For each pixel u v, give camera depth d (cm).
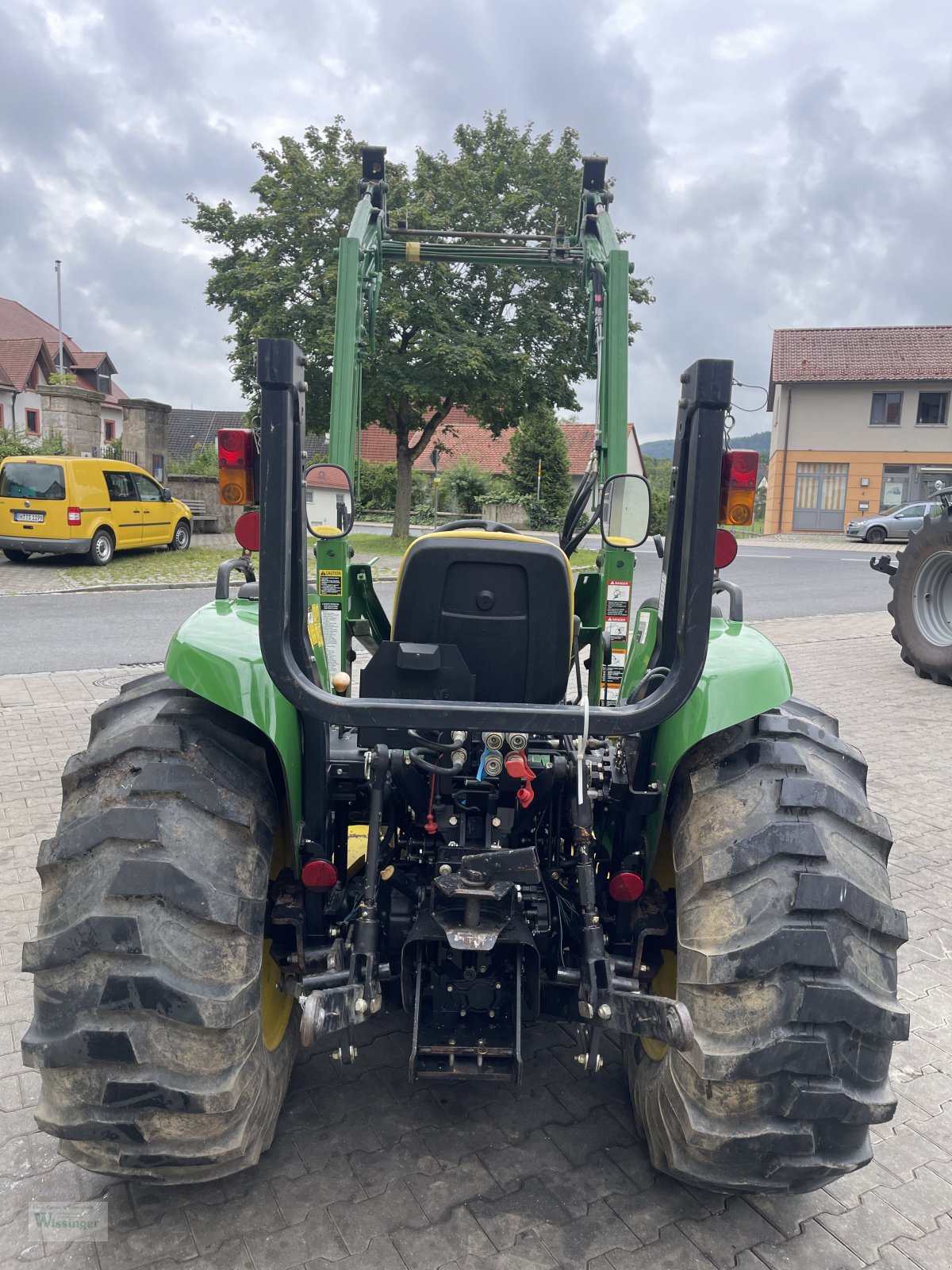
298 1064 298
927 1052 321
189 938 197
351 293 364
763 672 229
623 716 202
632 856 249
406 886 257
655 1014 206
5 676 824
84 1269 218
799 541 3078
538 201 1602
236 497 212
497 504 3316
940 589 883
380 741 242
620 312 372
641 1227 236
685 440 216
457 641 242
